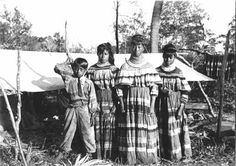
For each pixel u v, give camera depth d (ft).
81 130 18.57
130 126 18.31
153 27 40.45
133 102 18.30
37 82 23.58
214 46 53.06
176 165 18.58
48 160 18.83
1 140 21.22
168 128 18.99
